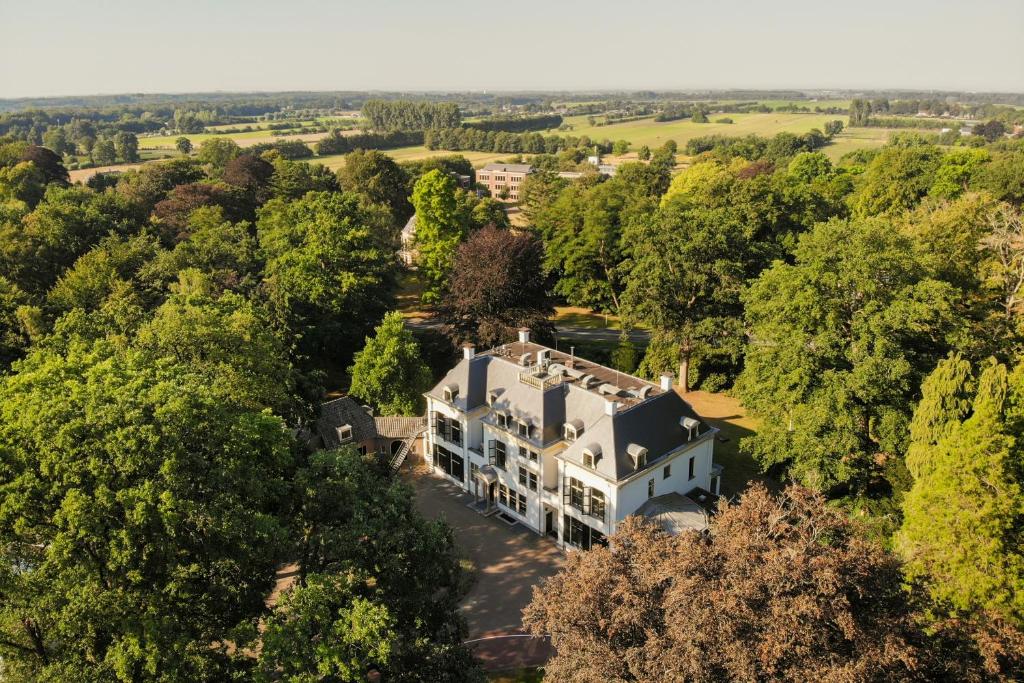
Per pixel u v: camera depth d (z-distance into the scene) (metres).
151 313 65.12
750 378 59.06
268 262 90.06
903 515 48.41
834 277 52.91
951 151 152.00
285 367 59.47
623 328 85.62
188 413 35.44
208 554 34.16
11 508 30.62
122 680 30.59
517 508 58.50
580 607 29.39
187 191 115.44
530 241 86.88
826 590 25.89
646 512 50.47
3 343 64.12
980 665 27.98
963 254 68.12
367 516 39.16
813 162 181.62
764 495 32.12
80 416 33.56
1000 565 36.50
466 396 61.62
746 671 24.66
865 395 50.09
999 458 38.09
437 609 38.91
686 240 77.69
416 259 115.44
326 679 31.83
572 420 54.81
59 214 92.69
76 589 30.69
